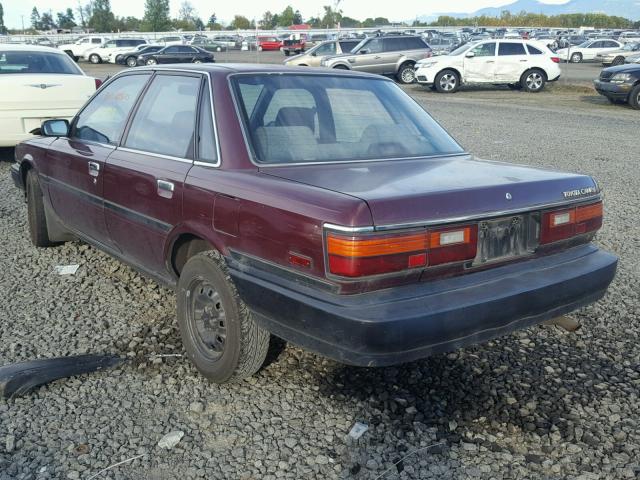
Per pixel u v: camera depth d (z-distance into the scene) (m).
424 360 4.07
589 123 15.70
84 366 3.92
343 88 4.29
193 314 3.82
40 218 5.93
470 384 3.81
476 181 3.39
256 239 3.30
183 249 4.04
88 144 4.98
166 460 3.11
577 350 4.24
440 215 3.09
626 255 6.14
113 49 45.06
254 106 3.83
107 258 5.86
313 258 3.04
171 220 3.90
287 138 3.78
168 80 4.34
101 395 3.65
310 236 3.03
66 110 9.24
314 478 3.00
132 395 3.66
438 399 3.65
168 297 5.01
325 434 3.32
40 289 5.16
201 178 3.68
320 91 4.16
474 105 19.97
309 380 3.82
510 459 3.14
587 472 3.05
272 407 3.55
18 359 4.03
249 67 4.14
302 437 3.29
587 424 3.43
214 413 3.49
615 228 7.05
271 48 61.75
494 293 3.20
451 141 4.38
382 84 4.55
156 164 4.08
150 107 4.42
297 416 3.47
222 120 3.75
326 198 3.05
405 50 27.62
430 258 3.07
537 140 12.97
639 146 12.37
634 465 3.11
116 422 3.41
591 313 4.80
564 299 3.48
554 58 24.34
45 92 9.06
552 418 3.48
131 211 4.30
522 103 20.66
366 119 4.15
